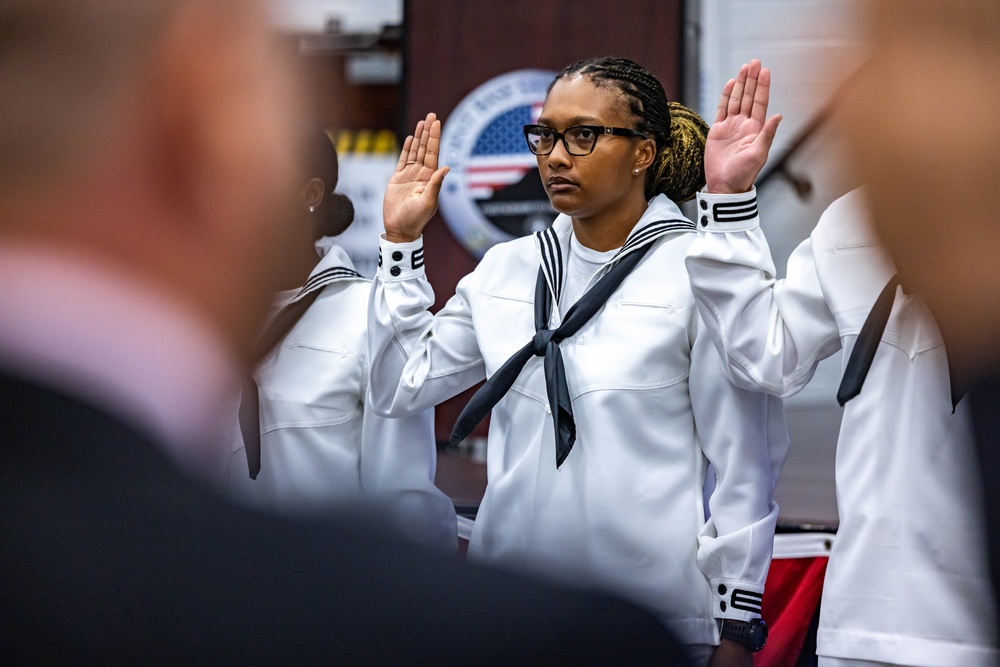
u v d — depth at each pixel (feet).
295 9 2.53
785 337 11.34
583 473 12.07
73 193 2.32
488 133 26.96
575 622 2.32
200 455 2.46
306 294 14.39
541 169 12.57
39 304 2.26
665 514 11.94
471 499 17.93
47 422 2.23
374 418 13.99
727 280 11.25
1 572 2.23
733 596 11.70
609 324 12.35
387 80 34.06
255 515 2.38
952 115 5.77
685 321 12.20
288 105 2.50
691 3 29.53
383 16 33.83
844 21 6.33
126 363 2.32
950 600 10.23
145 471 2.31
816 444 24.41
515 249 13.47
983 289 6.02
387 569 2.34
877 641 10.46
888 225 6.37
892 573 10.47
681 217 12.80
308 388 14.08
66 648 2.22
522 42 26.94
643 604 2.47
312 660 2.24
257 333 2.56
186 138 2.38
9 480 2.24
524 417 12.57
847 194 11.37
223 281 2.45
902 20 5.93
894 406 10.73
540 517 12.19
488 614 2.31
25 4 2.27
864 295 10.89
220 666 2.23
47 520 2.24
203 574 2.28
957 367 9.08
